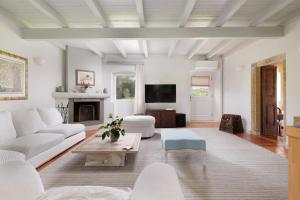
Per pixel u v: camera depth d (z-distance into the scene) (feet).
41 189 4.17
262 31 13.24
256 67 17.25
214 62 23.45
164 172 3.68
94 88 22.15
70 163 10.33
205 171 9.21
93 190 4.14
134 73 24.39
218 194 7.11
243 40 17.04
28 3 10.90
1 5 11.10
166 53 23.85
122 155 10.05
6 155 7.52
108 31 13.17
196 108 25.44
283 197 6.91
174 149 9.82
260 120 17.34
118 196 3.95
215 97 25.36
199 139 9.80
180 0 10.54
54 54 17.97
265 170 9.30
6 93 11.87
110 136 10.91
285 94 13.29
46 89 16.57
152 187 3.56
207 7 11.43
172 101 24.06
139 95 23.66
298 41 12.09
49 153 10.57
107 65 23.93
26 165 4.14
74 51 20.11
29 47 14.19
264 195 7.04
